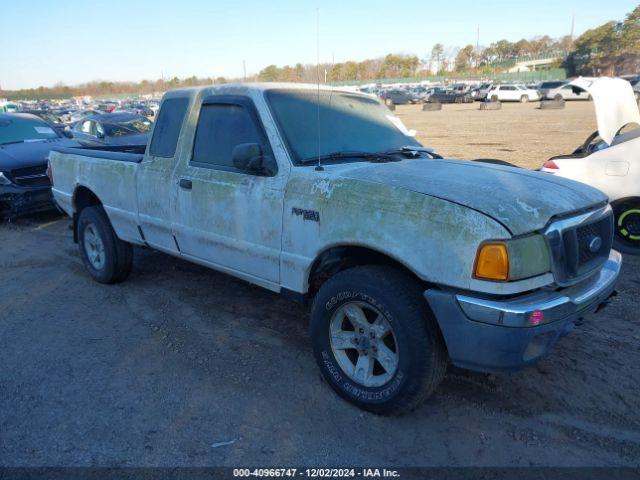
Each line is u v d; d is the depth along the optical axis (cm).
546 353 280
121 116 1391
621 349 391
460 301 268
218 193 387
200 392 347
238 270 393
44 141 957
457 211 272
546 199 294
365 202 302
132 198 474
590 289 302
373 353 312
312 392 344
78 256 652
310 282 348
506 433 301
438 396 337
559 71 8256
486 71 10519
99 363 387
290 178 343
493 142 1812
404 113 3891
